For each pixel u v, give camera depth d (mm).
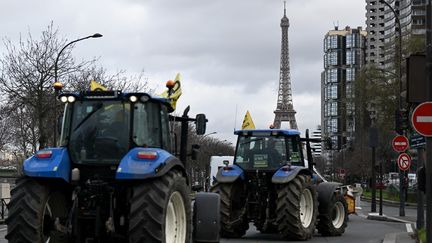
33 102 33594
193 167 58438
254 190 16688
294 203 15555
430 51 11383
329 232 17797
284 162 16703
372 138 31609
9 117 41688
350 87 63875
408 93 12172
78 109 9000
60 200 8898
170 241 8586
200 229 9234
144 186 8211
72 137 8891
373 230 20438
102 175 8750
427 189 11164
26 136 38625
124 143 8781
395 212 34406
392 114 53094
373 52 130500
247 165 16891
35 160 8586
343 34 127812
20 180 8641
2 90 34438
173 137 10000
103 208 8562
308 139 18922
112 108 8922
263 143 16938
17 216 8289
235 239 16438
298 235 15680
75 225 8414
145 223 7988
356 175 73875
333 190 17828
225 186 16484
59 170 8453
